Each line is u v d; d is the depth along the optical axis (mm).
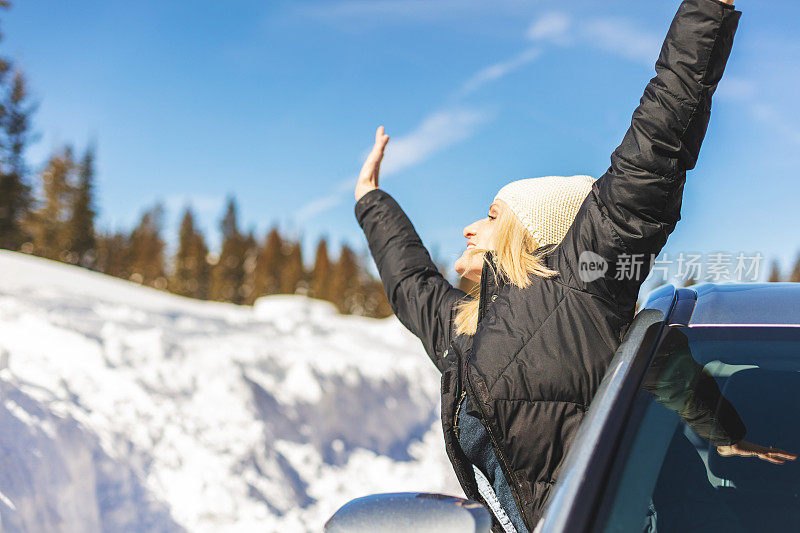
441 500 1162
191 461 4578
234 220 109812
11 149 58188
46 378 4410
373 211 2398
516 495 1515
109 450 4047
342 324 11562
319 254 113438
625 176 1486
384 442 7098
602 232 1513
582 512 1020
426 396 8867
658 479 1149
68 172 78312
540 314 1528
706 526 1189
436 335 2059
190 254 102125
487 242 1866
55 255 76250
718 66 1459
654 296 1552
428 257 2285
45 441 3537
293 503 4977
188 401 5262
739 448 1319
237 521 4320
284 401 6230
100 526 3521
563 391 1472
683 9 1465
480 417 1534
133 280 106438
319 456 5930
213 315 9258
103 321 6109
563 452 1472
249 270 111438
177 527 3982
